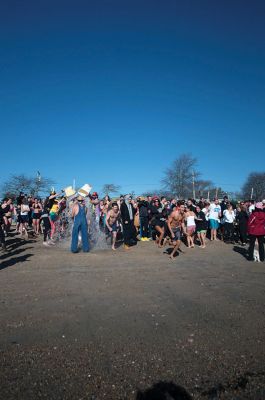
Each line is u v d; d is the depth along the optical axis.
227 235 16.59
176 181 55.22
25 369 3.81
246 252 13.07
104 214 15.77
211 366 3.89
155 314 5.65
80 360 4.02
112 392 3.39
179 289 7.26
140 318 5.45
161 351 4.26
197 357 4.11
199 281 8.02
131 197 17.27
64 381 3.58
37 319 5.38
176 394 3.37
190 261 10.88
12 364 3.92
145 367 3.87
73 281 7.91
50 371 3.77
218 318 5.46
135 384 3.53
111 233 15.15
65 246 14.01
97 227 14.48
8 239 16.41
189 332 4.88
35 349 4.30
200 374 3.72
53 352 4.22
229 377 3.67
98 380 3.60
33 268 9.41
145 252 12.81
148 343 4.49
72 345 4.43
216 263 10.54
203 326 5.11
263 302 6.32
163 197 18.52
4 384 3.51
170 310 5.86
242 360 4.04
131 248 13.98
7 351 4.25
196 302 6.32
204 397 3.32
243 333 4.84
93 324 5.18
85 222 12.57
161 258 11.43
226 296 6.73
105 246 14.28
